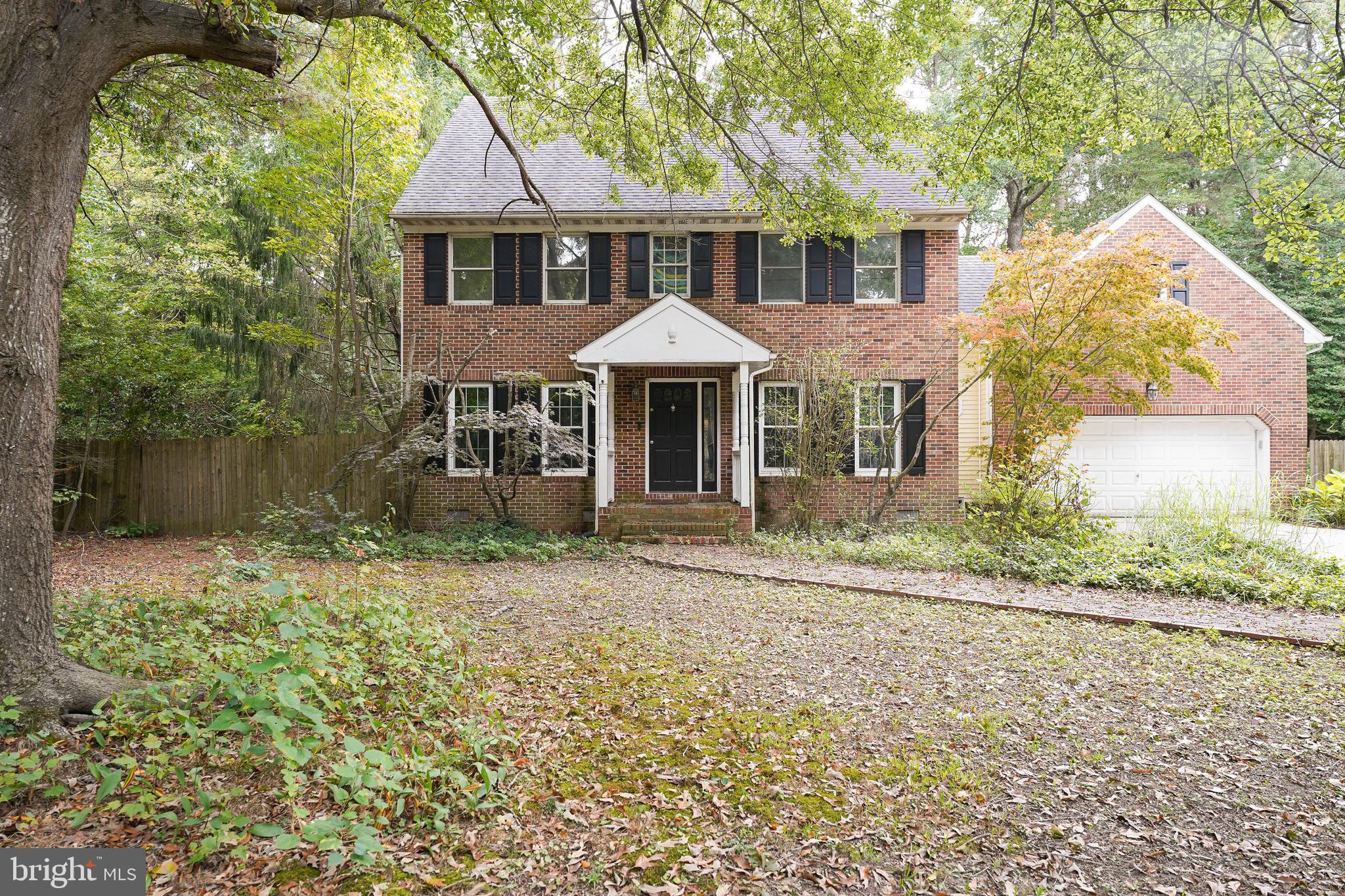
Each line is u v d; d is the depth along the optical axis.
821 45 7.62
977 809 3.56
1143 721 4.68
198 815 2.99
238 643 4.45
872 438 13.99
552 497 14.10
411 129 15.66
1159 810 3.56
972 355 16.05
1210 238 22.00
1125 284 11.88
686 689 5.22
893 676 5.56
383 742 3.69
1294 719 4.71
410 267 14.20
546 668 5.61
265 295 17.55
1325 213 6.60
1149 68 6.45
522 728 4.38
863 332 14.15
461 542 11.85
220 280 16.73
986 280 17.89
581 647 6.23
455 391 14.24
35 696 3.82
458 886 2.88
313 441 13.92
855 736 4.42
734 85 8.34
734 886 2.94
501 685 5.14
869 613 7.63
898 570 10.20
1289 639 6.61
